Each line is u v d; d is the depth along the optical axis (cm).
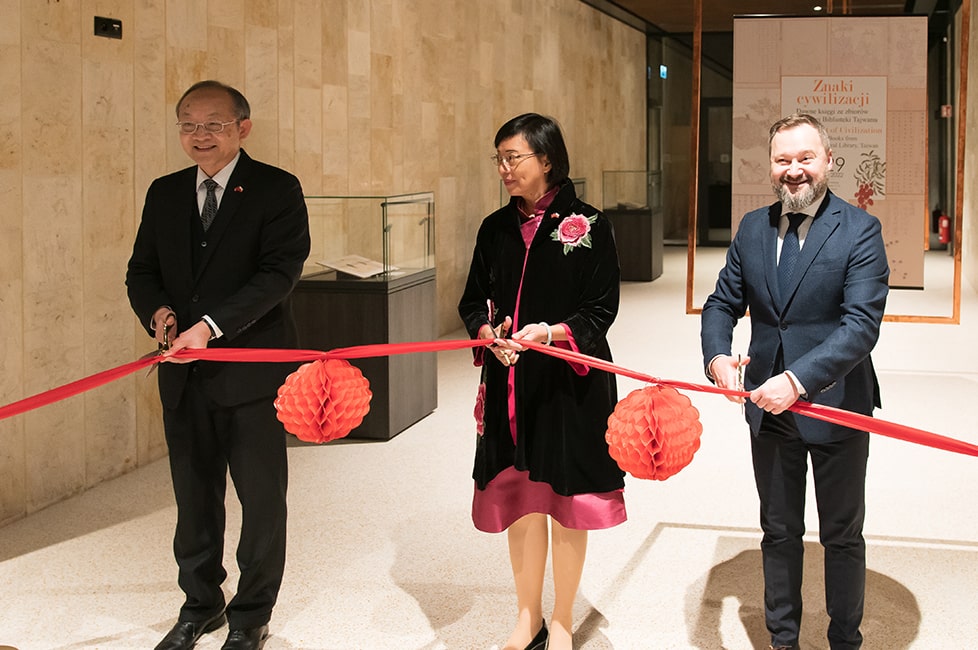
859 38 750
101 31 553
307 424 277
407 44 979
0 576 429
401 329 661
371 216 645
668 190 2081
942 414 693
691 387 286
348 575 426
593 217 331
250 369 336
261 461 341
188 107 333
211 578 357
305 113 795
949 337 993
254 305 327
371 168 910
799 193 305
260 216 338
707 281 1489
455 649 357
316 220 658
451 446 632
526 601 349
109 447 571
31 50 505
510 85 1279
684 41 2048
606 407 333
